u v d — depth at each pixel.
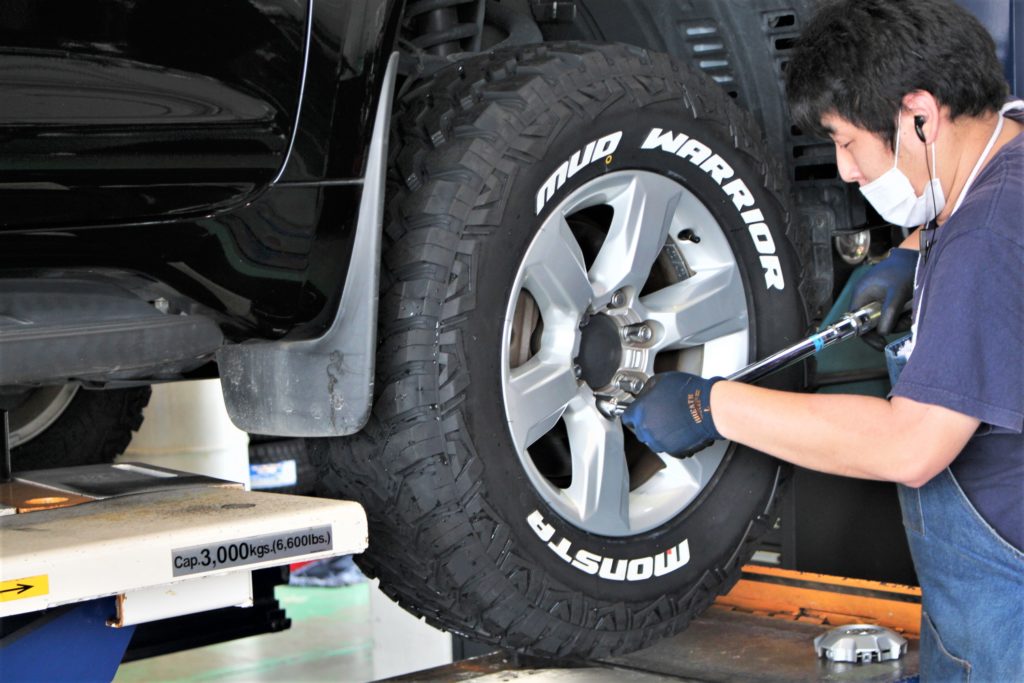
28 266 1.45
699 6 2.31
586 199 1.77
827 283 2.40
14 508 1.58
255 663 3.41
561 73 1.71
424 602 1.75
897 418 1.57
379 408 1.62
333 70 1.53
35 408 2.34
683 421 1.70
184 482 1.80
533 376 1.72
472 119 1.65
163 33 1.43
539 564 1.70
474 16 2.00
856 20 1.58
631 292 1.86
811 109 1.63
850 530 2.67
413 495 1.61
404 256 1.61
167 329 1.57
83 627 1.45
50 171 1.40
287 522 1.50
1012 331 1.53
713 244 1.94
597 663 2.20
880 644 2.18
